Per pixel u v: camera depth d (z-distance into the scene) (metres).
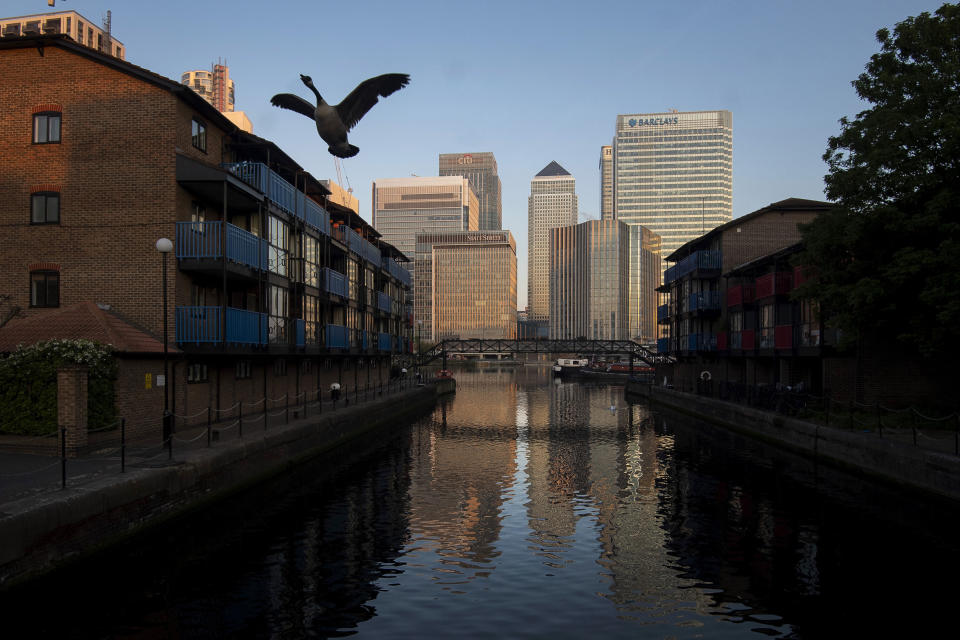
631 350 75.56
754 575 11.63
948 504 15.30
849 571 11.76
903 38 21.08
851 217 21.14
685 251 49.50
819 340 26.77
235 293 25.20
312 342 29.92
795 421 24.73
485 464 23.23
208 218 23.30
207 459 15.39
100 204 20.83
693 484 19.64
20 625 9.20
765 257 33.62
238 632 9.08
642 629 9.34
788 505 16.75
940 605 10.19
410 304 66.88
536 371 139.38
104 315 19.06
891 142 20.09
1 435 15.61
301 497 17.50
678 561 12.42
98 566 11.44
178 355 20.02
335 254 37.00
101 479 12.41
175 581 11.04
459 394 64.88
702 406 37.94
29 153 21.12
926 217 18.78
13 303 20.86
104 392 16.69
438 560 12.45
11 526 9.48
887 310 20.53
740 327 38.75
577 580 11.41
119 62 20.64
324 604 10.16
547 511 16.39
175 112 20.80
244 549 12.88
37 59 21.25
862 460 19.61
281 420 23.38
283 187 26.31
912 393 24.62
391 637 9.01
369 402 33.19
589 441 29.52
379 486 19.16
